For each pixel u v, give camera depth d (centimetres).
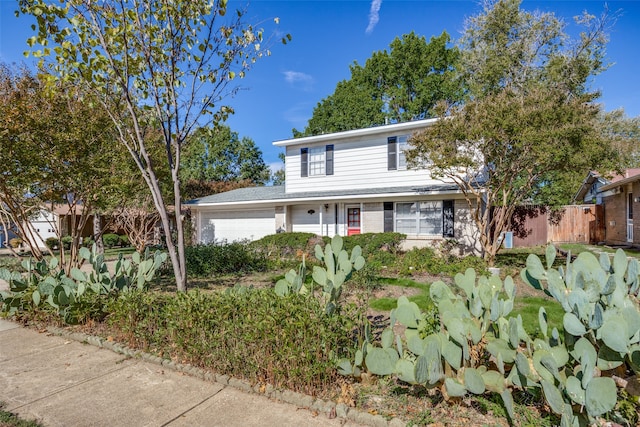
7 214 801
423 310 581
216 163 3491
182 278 560
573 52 1505
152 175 576
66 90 680
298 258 1219
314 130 3017
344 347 352
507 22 1641
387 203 1341
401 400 305
